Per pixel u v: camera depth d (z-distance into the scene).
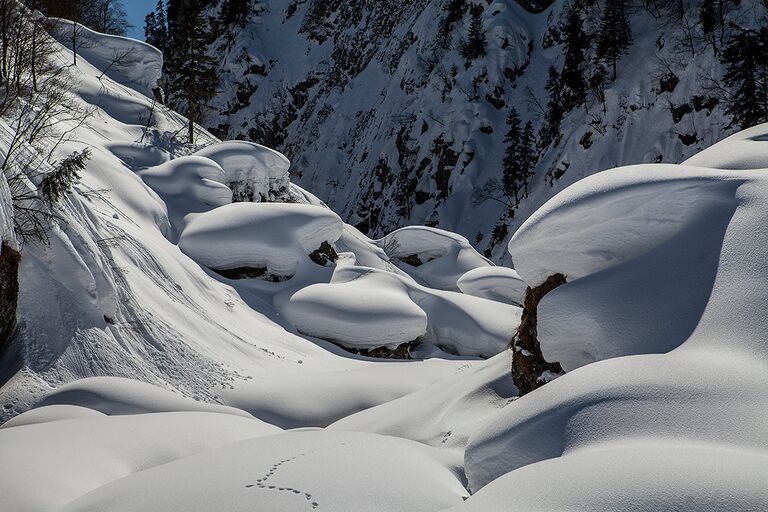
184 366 18.20
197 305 23.73
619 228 10.95
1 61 35.22
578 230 11.32
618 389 7.22
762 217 9.42
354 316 30.20
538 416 7.48
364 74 110.31
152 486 7.64
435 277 50.00
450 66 90.06
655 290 9.77
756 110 55.50
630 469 5.54
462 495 7.78
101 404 13.34
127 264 20.95
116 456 9.87
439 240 51.78
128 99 47.62
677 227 10.52
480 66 86.69
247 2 124.81
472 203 77.94
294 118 116.00
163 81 66.44
